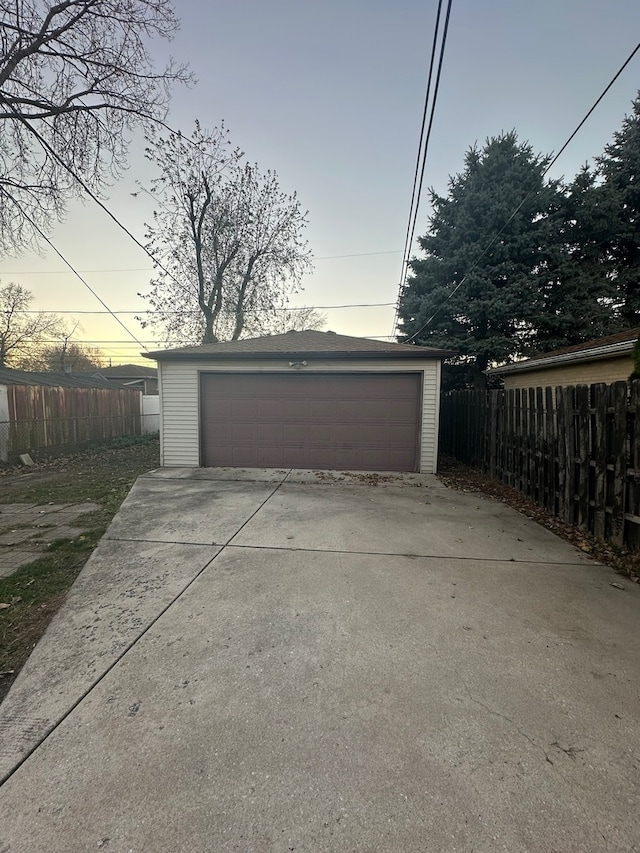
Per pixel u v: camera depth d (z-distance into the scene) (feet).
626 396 12.78
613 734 5.76
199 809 4.64
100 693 6.61
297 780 5.01
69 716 6.11
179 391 28.60
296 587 10.44
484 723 5.97
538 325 42.22
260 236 57.26
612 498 13.41
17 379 37.70
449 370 46.21
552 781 5.00
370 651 7.75
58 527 15.69
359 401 27.63
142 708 6.27
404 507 18.48
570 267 40.98
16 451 34.37
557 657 7.58
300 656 7.59
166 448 28.99
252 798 4.77
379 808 4.65
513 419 21.58
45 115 25.57
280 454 28.30
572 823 4.48
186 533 14.66
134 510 17.70
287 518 16.52
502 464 23.26
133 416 55.31
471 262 41.34
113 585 10.57
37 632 8.47
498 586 10.58
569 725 5.93
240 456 28.66
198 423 28.55
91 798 4.78
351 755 5.39
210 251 56.03
